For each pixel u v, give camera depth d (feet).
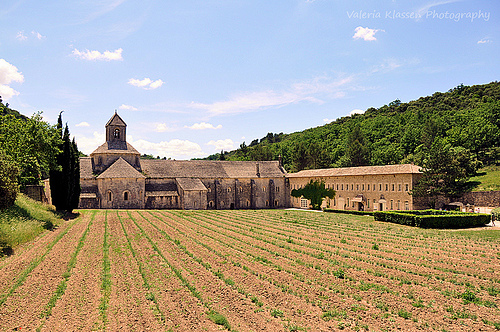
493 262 87.66
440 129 394.11
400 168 208.54
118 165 235.81
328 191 259.60
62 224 143.95
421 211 174.50
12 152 153.38
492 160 325.21
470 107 479.82
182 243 110.52
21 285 65.82
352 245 110.83
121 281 69.15
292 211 248.32
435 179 200.34
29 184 212.64
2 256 86.38
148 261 85.51
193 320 51.70
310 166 395.75
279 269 79.77
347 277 73.61
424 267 83.20
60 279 69.46
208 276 73.46
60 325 49.44
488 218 156.87
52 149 167.53
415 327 50.47
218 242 114.32
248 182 288.92
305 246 109.19
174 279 70.85
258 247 106.01
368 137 474.49
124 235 121.60
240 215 210.79
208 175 274.36
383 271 79.20
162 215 193.57
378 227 153.99
